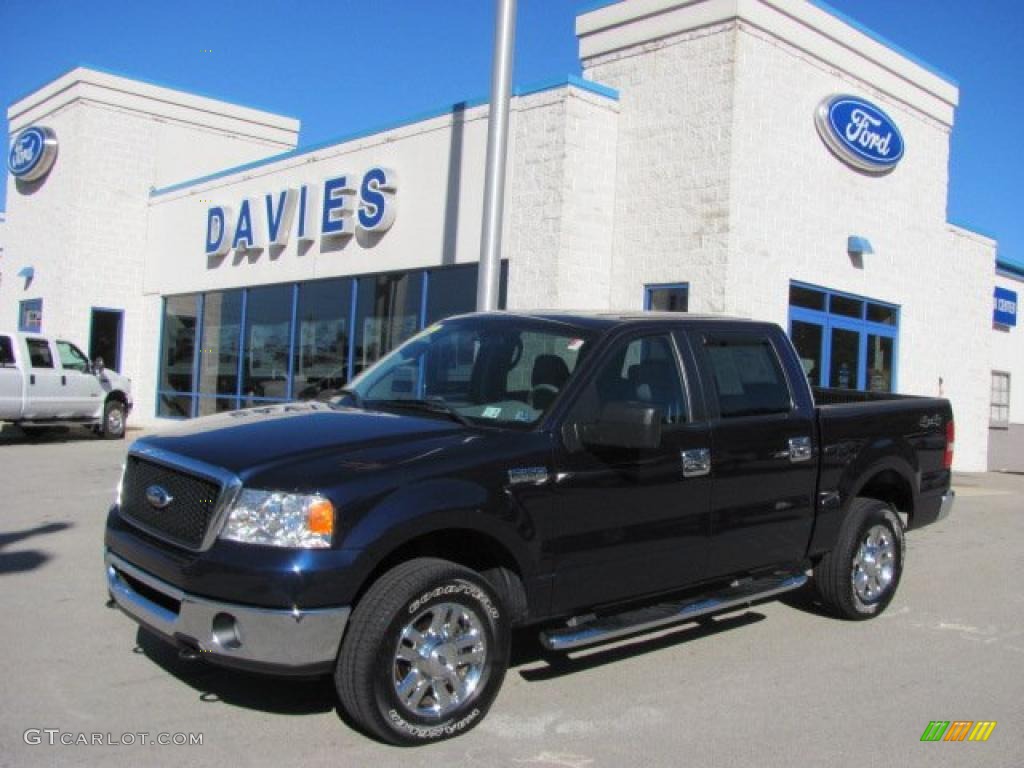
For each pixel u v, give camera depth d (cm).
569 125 1264
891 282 1532
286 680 498
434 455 442
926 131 1606
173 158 2302
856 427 646
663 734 454
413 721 420
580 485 480
